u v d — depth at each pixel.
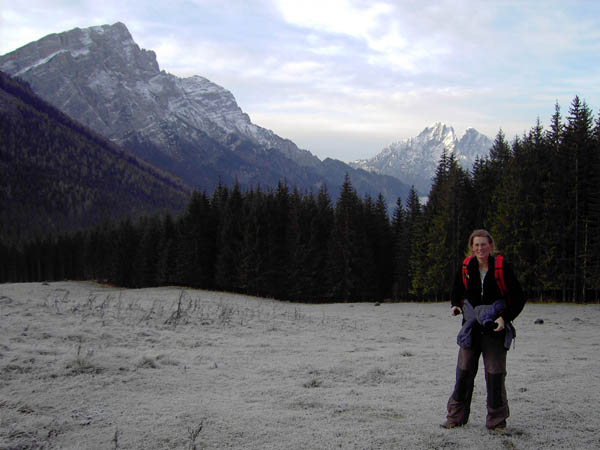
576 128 37.50
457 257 45.56
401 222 60.28
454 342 13.00
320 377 7.09
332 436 4.02
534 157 40.06
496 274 4.20
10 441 3.63
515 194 38.53
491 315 4.18
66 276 111.19
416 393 5.98
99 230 107.38
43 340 8.64
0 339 8.30
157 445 3.66
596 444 3.91
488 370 4.29
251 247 52.94
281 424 4.36
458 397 4.40
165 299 25.70
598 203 35.47
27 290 28.25
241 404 5.16
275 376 7.03
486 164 50.75
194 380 6.38
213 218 59.16
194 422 4.34
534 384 6.53
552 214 37.44
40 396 4.97
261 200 58.44
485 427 4.35
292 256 52.97
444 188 48.22
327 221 58.50
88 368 6.43
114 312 14.91
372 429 4.24
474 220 47.97
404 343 12.53
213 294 40.75
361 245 52.44
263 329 14.41
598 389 6.14
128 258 80.44
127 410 4.68
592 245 35.12
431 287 45.59
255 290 54.09
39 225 184.25
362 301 52.66
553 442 3.94
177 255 60.03
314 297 52.56
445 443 3.87
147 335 10.77
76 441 3.71
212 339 11.27
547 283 36.38
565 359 9.47
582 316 24.22
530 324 19.89
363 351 10.46
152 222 78.06
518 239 38.34
